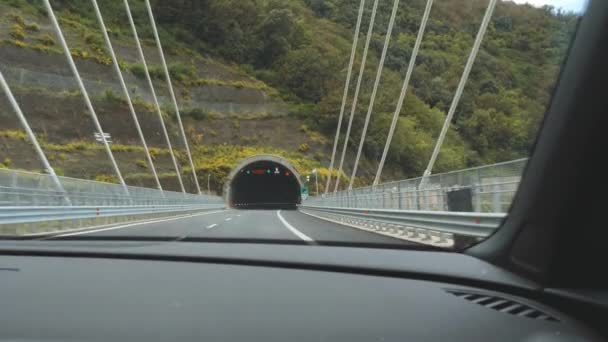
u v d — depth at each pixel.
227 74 84.50
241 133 74.69
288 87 87.12
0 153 44.75
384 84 75.19
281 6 100.94
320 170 68.69
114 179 51.25
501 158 12.94
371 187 19.66
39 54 60.75
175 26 88.25
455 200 9.79
